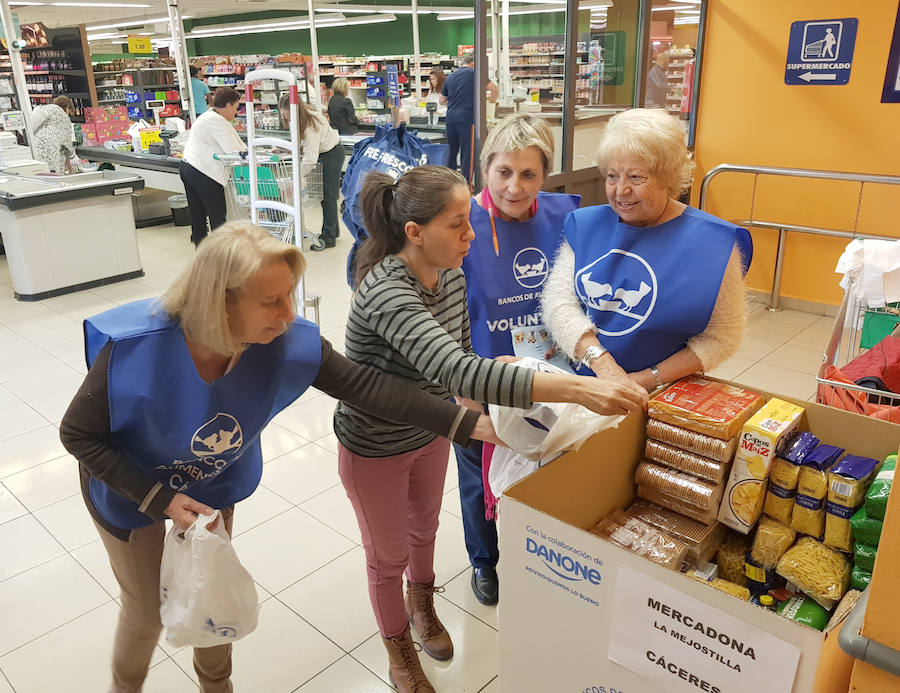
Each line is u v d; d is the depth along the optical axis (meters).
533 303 1.96
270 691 2.00
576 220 1.79
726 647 0.81
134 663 1.69
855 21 4.30
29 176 5.94
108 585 2.44
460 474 2.15
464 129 5.14
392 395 1.48
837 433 1.36
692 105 5.12
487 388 1.27
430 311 1.58
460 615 2.27
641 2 4.64
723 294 1.61
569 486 1.22
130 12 14.79
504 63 3.82
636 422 1.40
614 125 1.59
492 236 1.90
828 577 1.22
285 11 20.91
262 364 1.37
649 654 0.89
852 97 4.44
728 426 1.31
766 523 1.33
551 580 0.97
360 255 1.64
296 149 3.93
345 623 2.25
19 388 3.98
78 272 5.70
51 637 2.21
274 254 1.19
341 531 2.71
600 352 1.68
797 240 4.91
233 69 16.00
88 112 8.92
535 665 1.05
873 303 2.32
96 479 1.39
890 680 0.75
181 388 1.29
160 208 8.33
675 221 1.64
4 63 6.54
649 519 1.38
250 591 1.38
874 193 4.51
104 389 1.25
